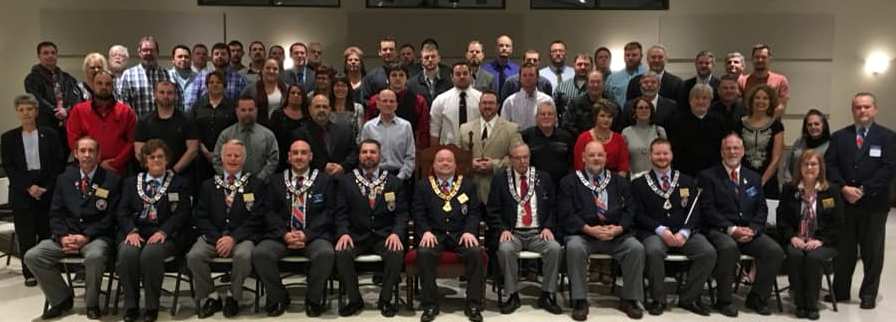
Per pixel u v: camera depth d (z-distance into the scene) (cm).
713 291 447
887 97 800
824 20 788
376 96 500
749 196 416
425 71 545
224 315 398
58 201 405
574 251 396
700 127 456
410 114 497
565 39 782
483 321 389
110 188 409
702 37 785
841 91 800
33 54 761
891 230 643
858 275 487
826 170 431
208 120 462
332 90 481
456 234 409
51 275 390
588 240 411
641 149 454
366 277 489
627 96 514
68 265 421
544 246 405
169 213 403
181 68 546
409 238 429
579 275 396
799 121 802
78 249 394
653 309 401
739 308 414
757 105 451
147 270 380
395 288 401
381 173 421
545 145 461
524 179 425
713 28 784
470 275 391
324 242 401
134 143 457
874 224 414
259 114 490
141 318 391
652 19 783
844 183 422
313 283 393
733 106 469
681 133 459
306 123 451
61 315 398
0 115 766
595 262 477
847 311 411
